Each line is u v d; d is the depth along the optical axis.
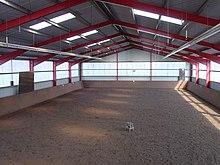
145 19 7.86
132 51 21.34
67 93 16.56
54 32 9.27
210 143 5.71
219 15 5.27
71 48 13.60
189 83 18.94
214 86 13.73
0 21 6.61
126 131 6.79
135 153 5.04
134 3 5.70
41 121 8.05
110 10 8.30
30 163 4.52
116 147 5.42
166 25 7.81
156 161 4.61
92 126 7.36
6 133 6.55
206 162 4.57
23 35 8.60
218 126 7.39
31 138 6.09
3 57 9.60
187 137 6.20
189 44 6.79
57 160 4.66
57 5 6.39
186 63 20.34
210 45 8.42
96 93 16.50
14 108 10.02
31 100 11.63
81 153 5.04
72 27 9.16
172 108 10.58
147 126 7.38
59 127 7.22
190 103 12.05
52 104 11.77
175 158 4.77
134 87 20.64
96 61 21.92
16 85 12.41
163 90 18.53
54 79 16.89
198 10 5.47
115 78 21.78
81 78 22.14
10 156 4.87
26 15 6.49
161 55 20.75
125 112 9.66
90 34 11.83
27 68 13.48
